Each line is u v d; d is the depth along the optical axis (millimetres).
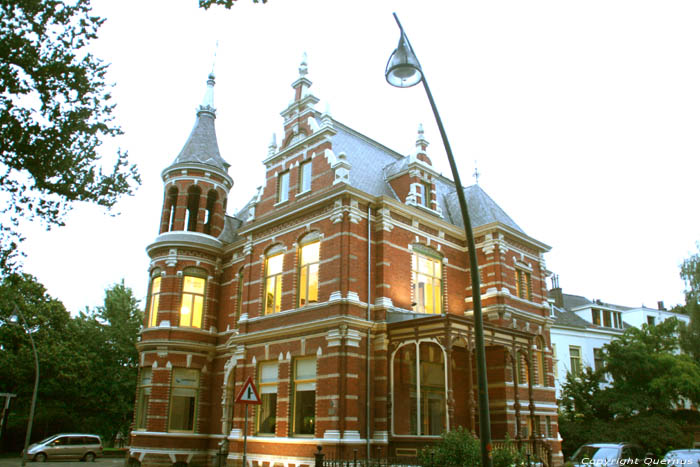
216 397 28000
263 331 23297
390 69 11734
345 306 20547
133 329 42375
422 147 26203
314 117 25500
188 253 29547
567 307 48031
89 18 11281
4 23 10492
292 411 21281
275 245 24703
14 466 27781
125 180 12422
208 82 35000
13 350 37938
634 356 28906
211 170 31312
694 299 36312
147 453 26078
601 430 26922
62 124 11320
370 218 22453
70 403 38375
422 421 21797
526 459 16797
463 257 26594
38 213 11633
